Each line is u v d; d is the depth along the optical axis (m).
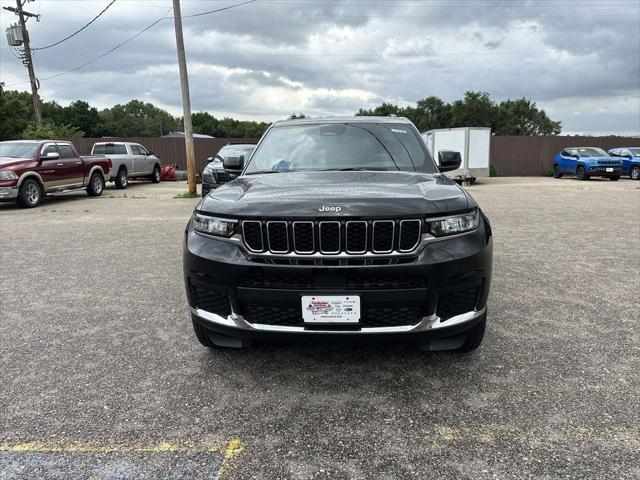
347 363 3.31
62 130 28.48
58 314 4.39
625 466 2.21
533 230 8.51
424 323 2.74
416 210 2.71
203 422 2.63
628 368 3.16
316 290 2.69
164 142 27.69
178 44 15.17
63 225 9.69
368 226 2.67
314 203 2.76
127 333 3.92
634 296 4.68
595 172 23.30
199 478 2.18
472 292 2.90
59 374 3.22
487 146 21.56
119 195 16.44
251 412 2.72
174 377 3.16
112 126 126.56
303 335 2.75
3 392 2.98
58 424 2.63
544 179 25.80
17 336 3.88
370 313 2.72
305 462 2.29
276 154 4.17
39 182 13.07
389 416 2.66
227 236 2.86
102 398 2.90
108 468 2.26
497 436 2.45
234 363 3.35
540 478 2.14
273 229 2.74
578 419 2.59
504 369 3.18
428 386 2.98
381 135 4.27
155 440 2.48
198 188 19.45
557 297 4.67
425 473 2.19
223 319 2.91
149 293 5.00
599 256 6.42
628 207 11.95
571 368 3.17
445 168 4.18
